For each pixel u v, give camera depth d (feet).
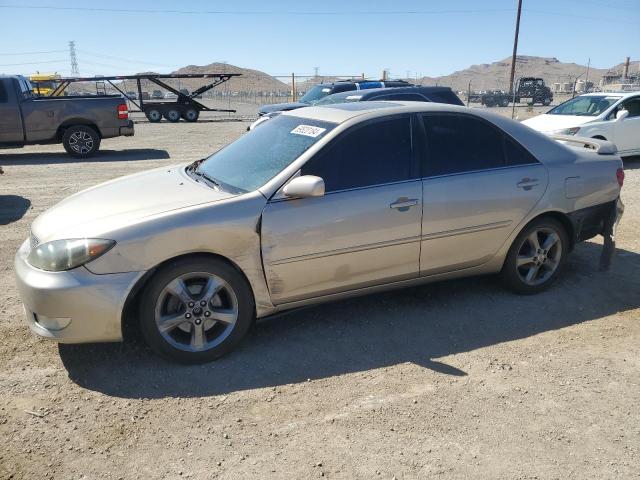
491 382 11.48
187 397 10.86
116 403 10.63
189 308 11.76
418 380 11.54
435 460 9.16
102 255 10.93
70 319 10.96
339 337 13.35
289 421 10.16
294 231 12.12
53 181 33.60
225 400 10.78
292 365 12.09
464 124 14.37
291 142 13.44
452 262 14.28
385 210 12.93
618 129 38.37
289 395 10.97
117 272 11.02
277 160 13.01
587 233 16.19
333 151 12.74
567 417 10.35
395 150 13.38
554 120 39.83
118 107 45.52
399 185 13.16
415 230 13.39
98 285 10.91
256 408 10.54
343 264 12.84
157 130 75.25
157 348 11.74
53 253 11.02
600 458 9.27
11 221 23.53
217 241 11.55
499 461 9.16
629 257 19.20
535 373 11.85
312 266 12.52
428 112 13.97
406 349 12.84
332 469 8.93
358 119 13.20
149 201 12.26
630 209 26.02
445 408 10.58
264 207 11.94
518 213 14.69
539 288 15.85
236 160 14.16
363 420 10.19
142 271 11.15
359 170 12.92
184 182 13.61
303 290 12.69
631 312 14.85
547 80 629.10
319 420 10.19
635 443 9.65
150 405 10.59
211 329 12.34
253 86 387.55
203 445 9.50
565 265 18.33
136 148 52.70
